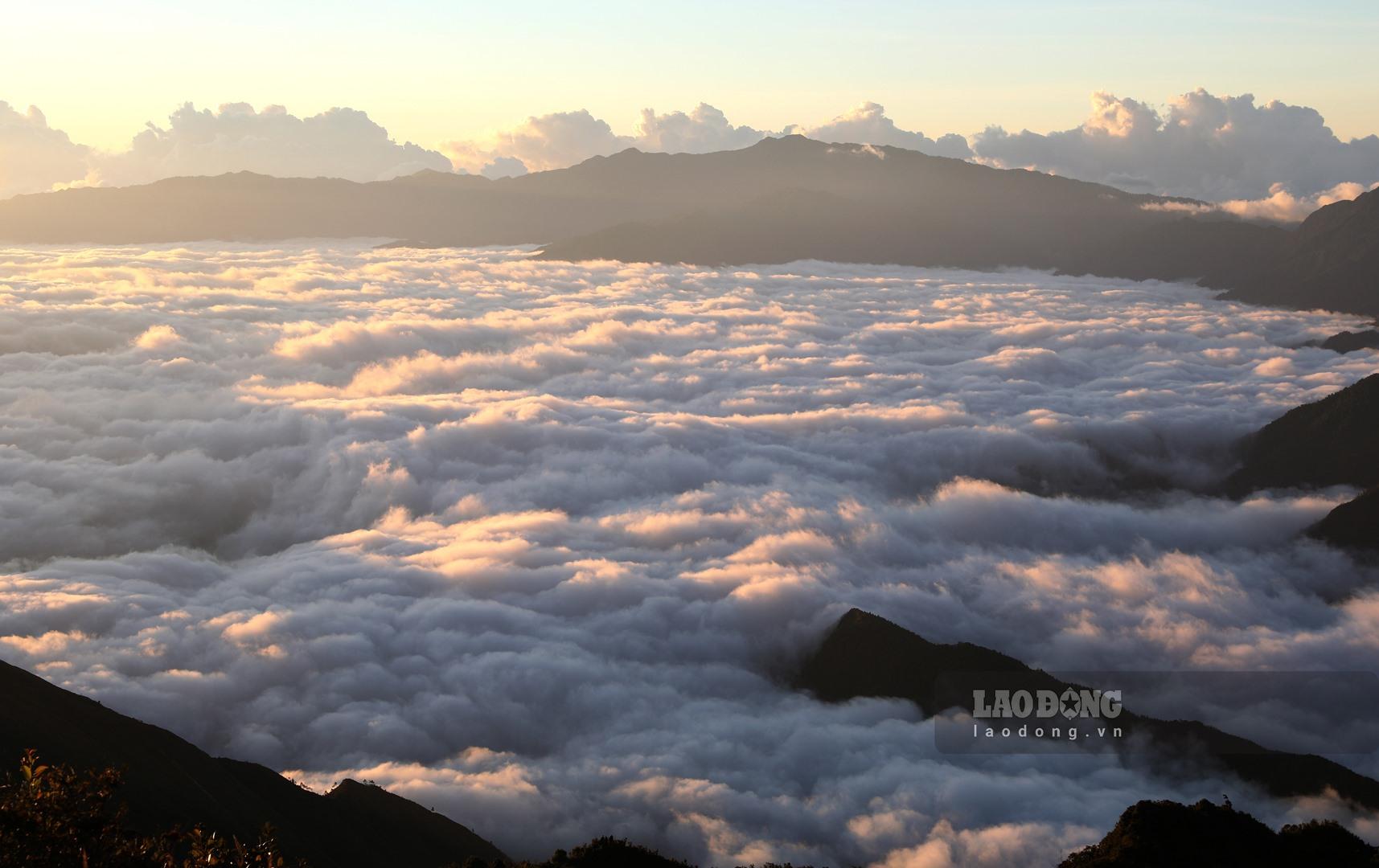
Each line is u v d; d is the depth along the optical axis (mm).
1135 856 38906
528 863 46625
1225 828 40094
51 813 23031
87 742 51531
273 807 53250
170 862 24531
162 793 48906
